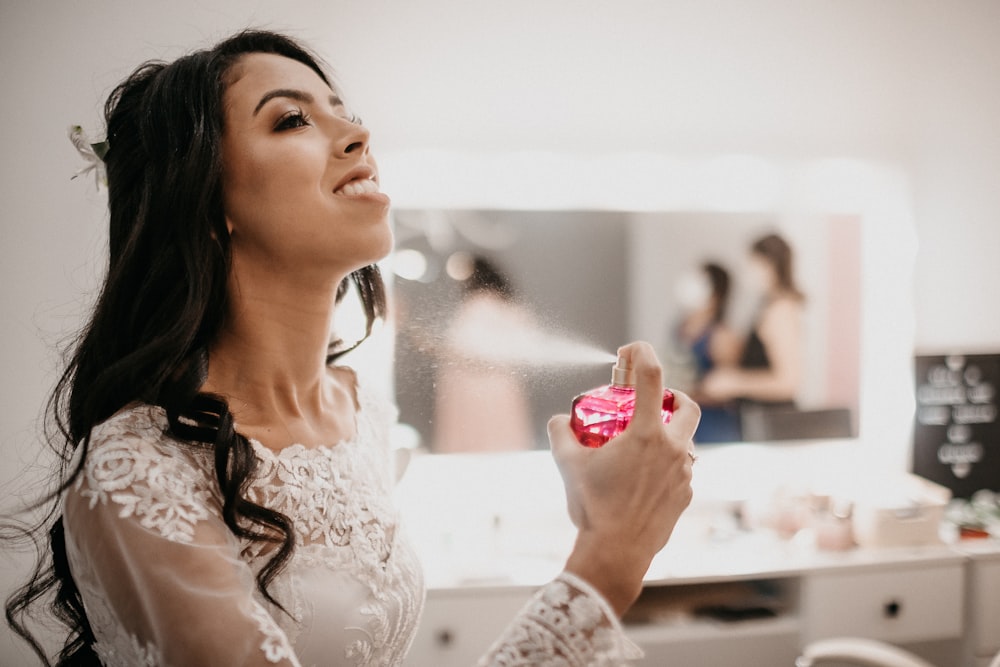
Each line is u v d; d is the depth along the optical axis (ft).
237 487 2.12
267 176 2.22
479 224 7.38
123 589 1.83
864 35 8.04
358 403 3.13
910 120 8.19
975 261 8.43
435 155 7.45
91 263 6.99
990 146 8.34
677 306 7.80
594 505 1.92
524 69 7.54
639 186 7.79
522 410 7.48
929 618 7.29
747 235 7.89
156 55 6.92
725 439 8.05
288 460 2.38
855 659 5.09
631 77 7.70
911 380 8.32
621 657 1.80
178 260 2.22
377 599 2.43
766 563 7.18
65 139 6.88
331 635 2.29
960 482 8.41
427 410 7.36
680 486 1.96
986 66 8.27
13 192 6.87
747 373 7.99
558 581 1.87
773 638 7.30
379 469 2.93
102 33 6.85
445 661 6.62
